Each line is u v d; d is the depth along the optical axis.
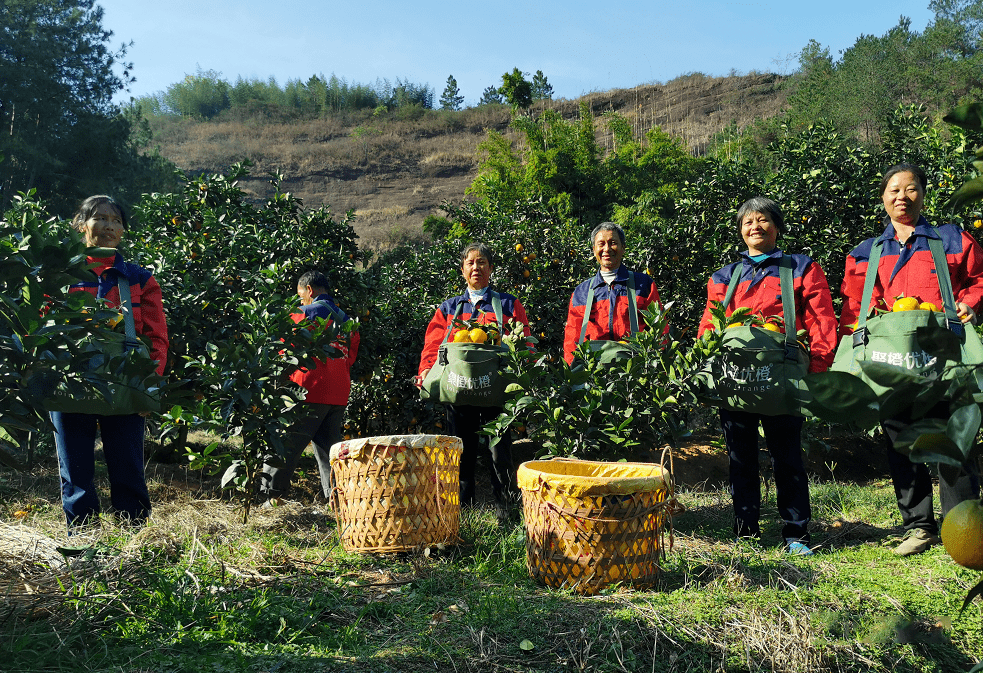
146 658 2.08
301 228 6.59
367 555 3.31
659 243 6.86
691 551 3.42
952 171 6.14
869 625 2.43
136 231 6.16
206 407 3.74
